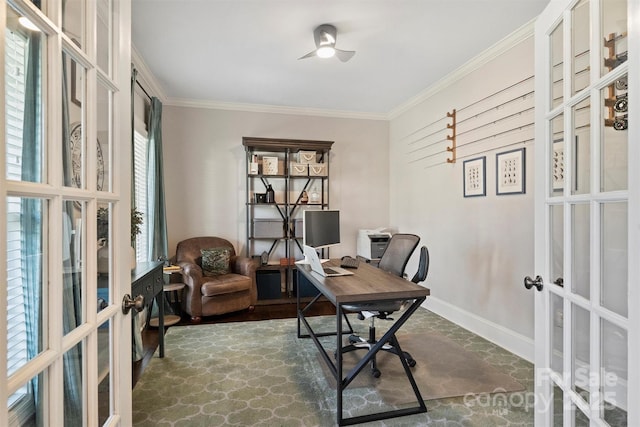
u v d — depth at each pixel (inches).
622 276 37.4
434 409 77.1
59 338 32.1
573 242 46.9
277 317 146.6
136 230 103.7
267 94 161.8
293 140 171.3
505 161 111.8
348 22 99.2
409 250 104.5
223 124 176.2
